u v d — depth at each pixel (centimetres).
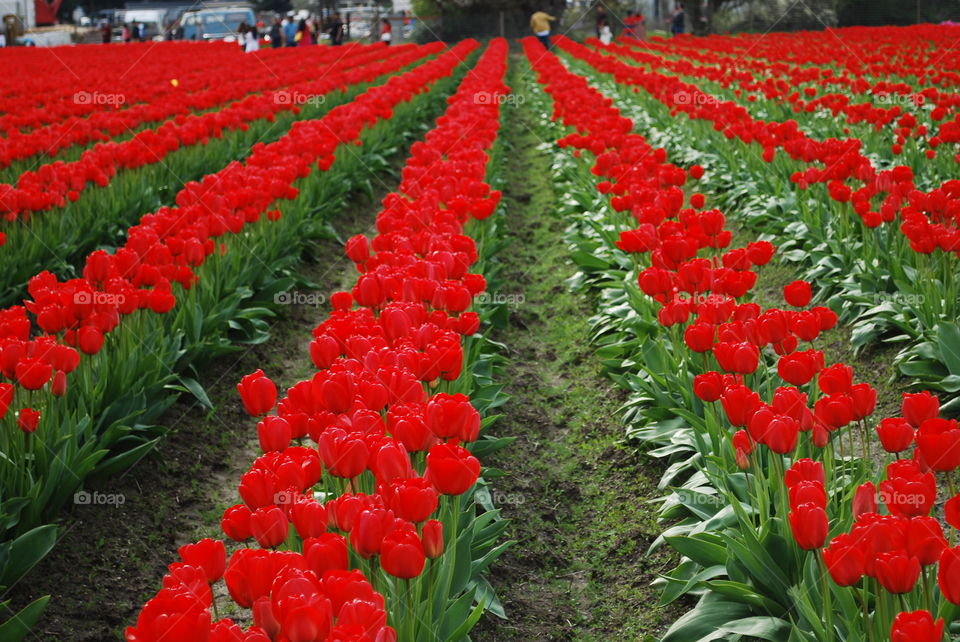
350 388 379
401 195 866
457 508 365
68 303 526
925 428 323
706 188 1341
